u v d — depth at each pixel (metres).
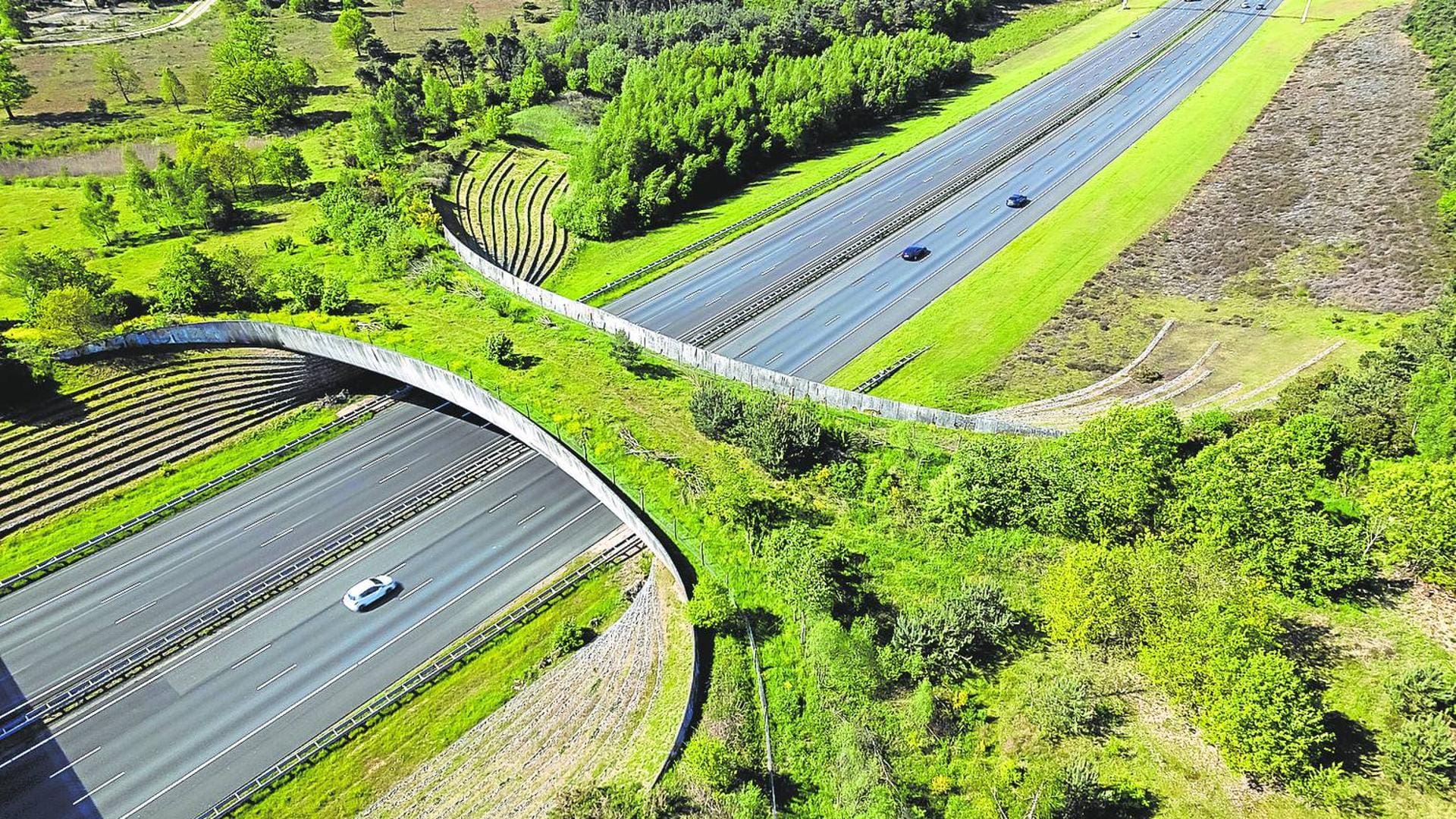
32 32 171.38
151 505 67.56
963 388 77.00
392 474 71.31
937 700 43.72
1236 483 49.28
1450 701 39.03
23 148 118.75
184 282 80.25
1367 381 62.38
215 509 67.62
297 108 136.00
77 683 54.03
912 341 84.69
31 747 50.34
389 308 81.94
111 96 143.75
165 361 76.75
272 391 78.00
